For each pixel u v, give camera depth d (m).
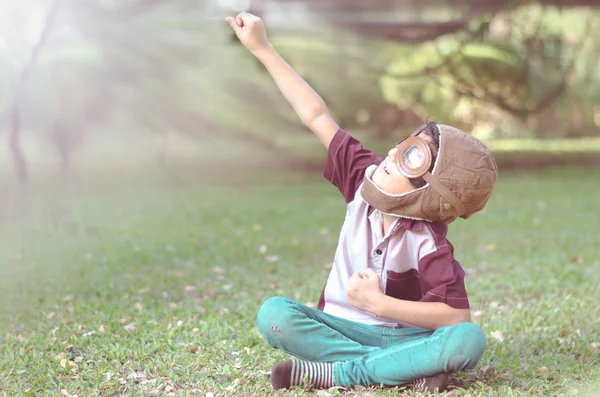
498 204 9.70
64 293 5.05
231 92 18.75
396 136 22.59
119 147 19.36
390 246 2.82
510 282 5.17
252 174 15.07
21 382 3.08
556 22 17.89
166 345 3.60
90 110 14.22
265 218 8.70
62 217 9.26
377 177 2.81
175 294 4.95
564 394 2.89
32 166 16.58
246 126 19.53
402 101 21.22
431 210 2.74
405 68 20.27
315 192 11.73
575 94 21.16
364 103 21.58
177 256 6.39
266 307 2.89
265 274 5.60
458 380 3.04
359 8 15.18
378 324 2.91
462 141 2.75
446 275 2.75
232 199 10.88
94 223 8.68
